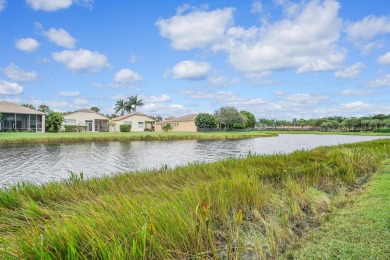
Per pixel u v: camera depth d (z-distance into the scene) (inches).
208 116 2351.1
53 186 207.8
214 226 121.6
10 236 107.4
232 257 98.7
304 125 4052.7
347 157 333.1
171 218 108.3
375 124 2965.1
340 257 99.6
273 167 281.0
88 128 1915.6
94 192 202.7
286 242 117.8
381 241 110.3
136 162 560.7
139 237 92.3
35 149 804.6
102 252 79.4
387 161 358.9
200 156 671.8
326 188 217.9
